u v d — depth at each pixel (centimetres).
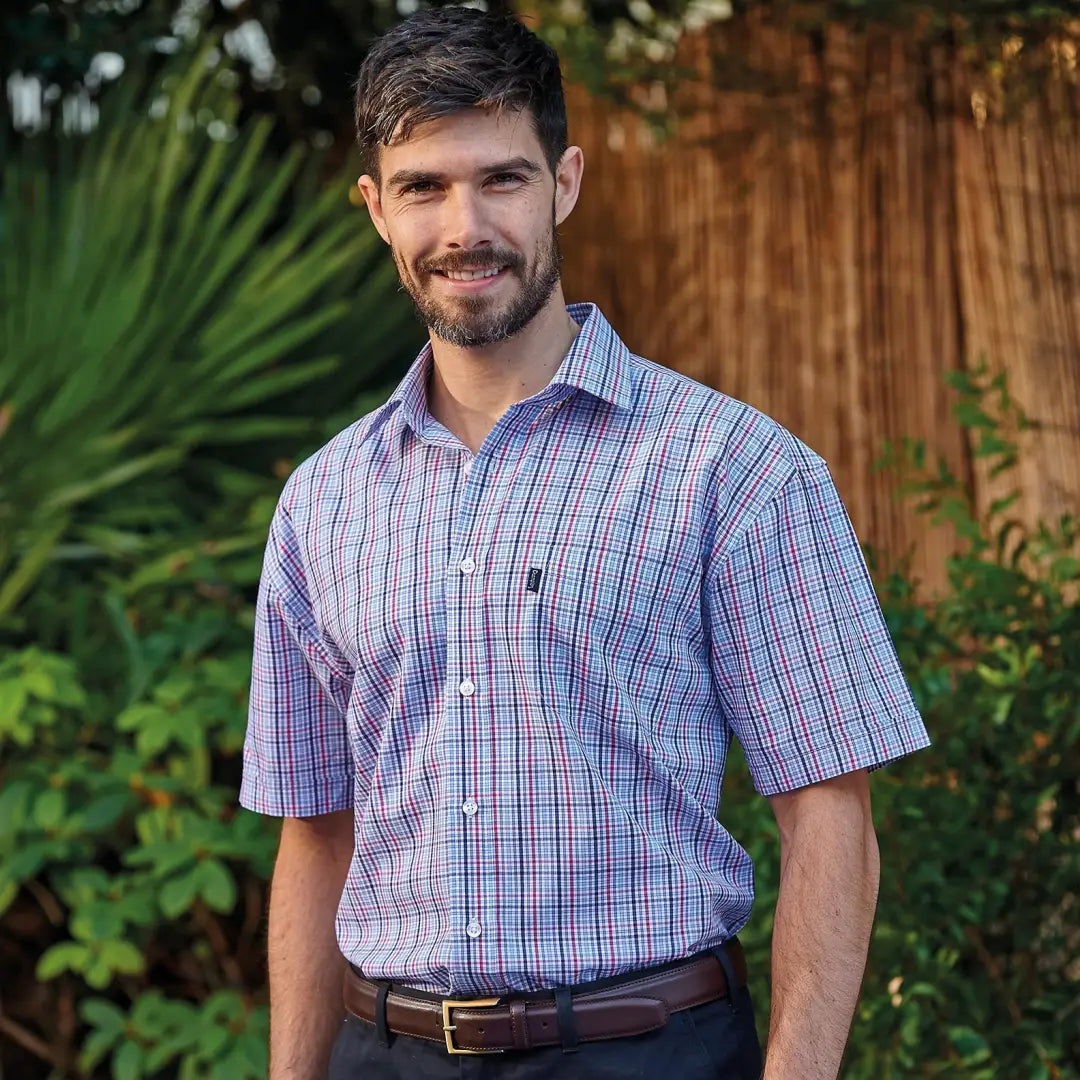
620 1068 153
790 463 159
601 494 159
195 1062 284
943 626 257
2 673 296
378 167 166
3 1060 323
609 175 393
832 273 336
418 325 429
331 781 185
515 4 405
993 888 239
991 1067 240
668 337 377
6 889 286
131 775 288
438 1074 159
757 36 346
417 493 167
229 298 395
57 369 374
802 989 153
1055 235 298
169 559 330
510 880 155
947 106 315
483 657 158
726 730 165
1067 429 295
